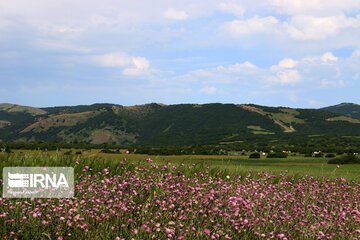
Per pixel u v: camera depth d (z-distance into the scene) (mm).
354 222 5047
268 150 146000
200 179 8156
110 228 3953
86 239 3750
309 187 7961
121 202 4617
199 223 4371
